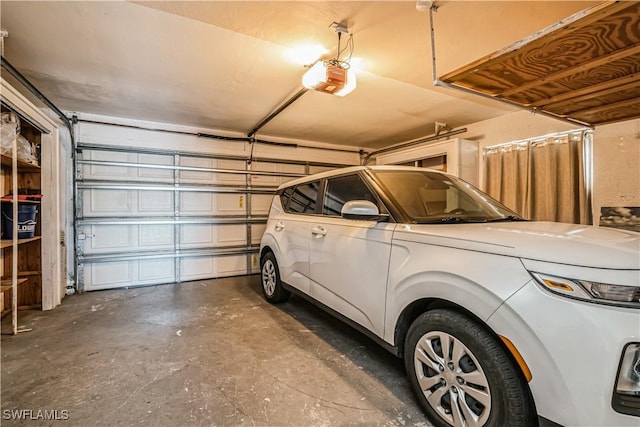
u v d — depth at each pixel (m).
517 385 1.29
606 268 1.13
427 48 2.61
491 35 2.40
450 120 4.70
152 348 2.53
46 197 3.51
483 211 2.30
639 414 1.01
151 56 2.75
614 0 1.40
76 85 3.38
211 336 2.77
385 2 2.02
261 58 2.78
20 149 3.07
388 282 1.91
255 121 4.79
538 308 1.20
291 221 3.26
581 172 3.59
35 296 3.60
